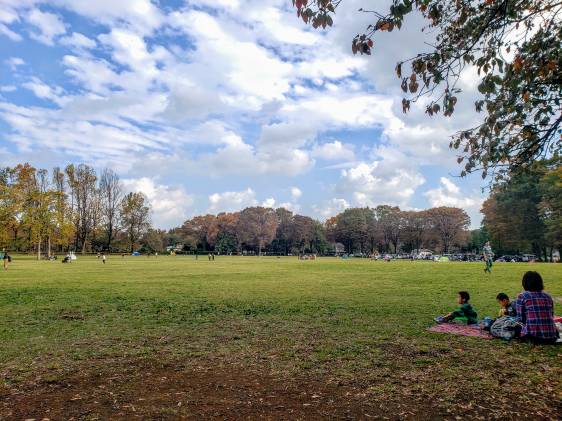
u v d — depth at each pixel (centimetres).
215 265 4741
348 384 579
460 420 459
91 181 9581
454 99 508
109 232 10094
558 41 525
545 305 816
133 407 497
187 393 546
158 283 2281
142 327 1038
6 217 6359
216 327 1027
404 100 508
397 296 1622
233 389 561
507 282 2220
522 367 652
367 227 12369
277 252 14175
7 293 1780
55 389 568
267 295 1689
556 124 556
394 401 514
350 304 1400
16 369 671
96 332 980
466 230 11250
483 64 521
